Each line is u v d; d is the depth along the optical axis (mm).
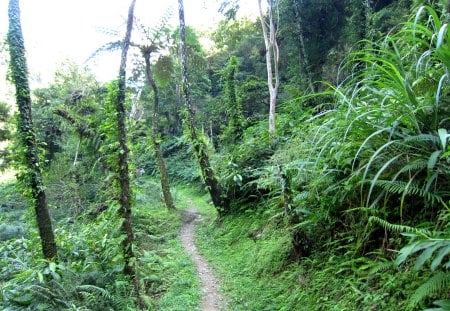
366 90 4121
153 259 6273
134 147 5574
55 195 10828
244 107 15734
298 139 5492
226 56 23078
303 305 3637
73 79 14305
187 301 4609
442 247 2350
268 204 6551
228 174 8375
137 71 12273
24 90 5059
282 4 13328
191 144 8797
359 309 3006
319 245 4285
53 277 4750
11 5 5047
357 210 3773
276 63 10969
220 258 6289
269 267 4797
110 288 4980
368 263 3295
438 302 2164
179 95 21172
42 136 13461
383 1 11266
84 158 11266
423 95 3283
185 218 10172
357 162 3686
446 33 2627
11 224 9891
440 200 2701
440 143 2754
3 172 13820
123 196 5199
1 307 4242
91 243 6223
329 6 12641
